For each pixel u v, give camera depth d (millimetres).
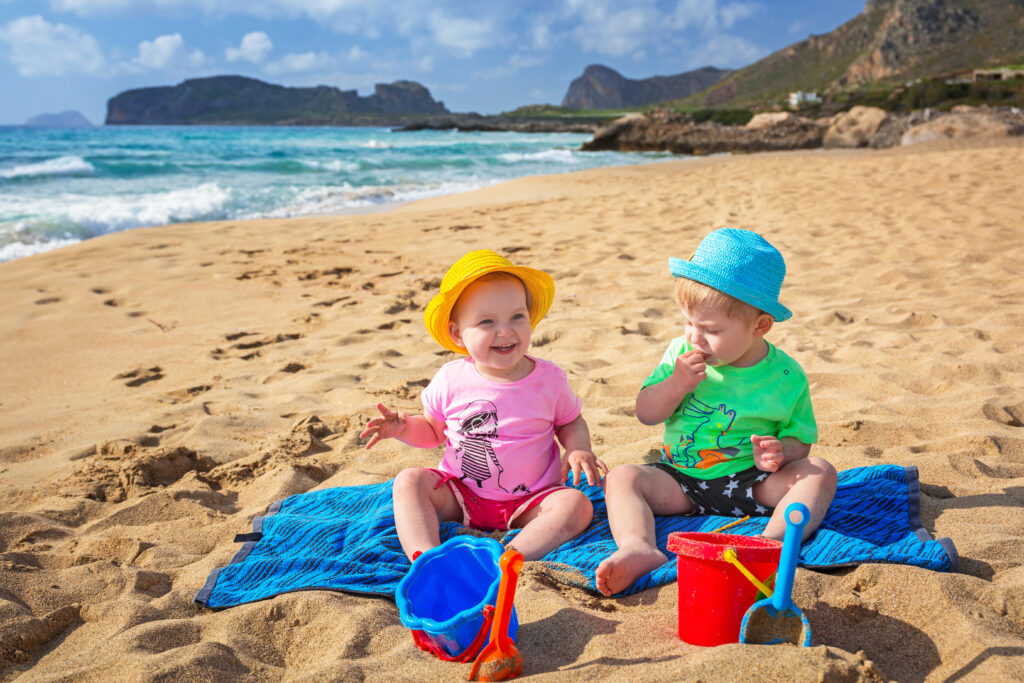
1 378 4438
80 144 37312
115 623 2096
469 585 1965
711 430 2473
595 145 42594
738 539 1876
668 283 6312
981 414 3395
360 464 3213
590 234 8641
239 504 2934
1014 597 1905
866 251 6977
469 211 11062
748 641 1722
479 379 2576
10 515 2652
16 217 10547
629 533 2193
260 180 17969
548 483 2574
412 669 1747
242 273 7035
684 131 42125
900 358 4168
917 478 2611
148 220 11078
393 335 5258
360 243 8539
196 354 4863
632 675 1623
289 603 2109
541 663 1789
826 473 2340
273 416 3805
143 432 3592
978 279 5812
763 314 2357
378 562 2322
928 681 1656
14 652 1979
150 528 2672
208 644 1888
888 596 1957
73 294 6250
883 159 17234
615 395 3936
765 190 12164
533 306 2643
